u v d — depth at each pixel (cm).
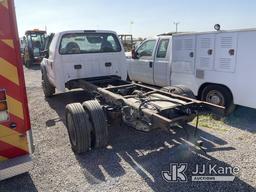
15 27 311
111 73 703
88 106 443
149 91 518
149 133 522
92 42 670
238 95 579
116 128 551
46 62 768
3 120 319
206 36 620
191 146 462
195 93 672
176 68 718
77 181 363
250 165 392
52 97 852
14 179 372
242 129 536
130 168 394
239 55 562
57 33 661
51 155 440
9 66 314
